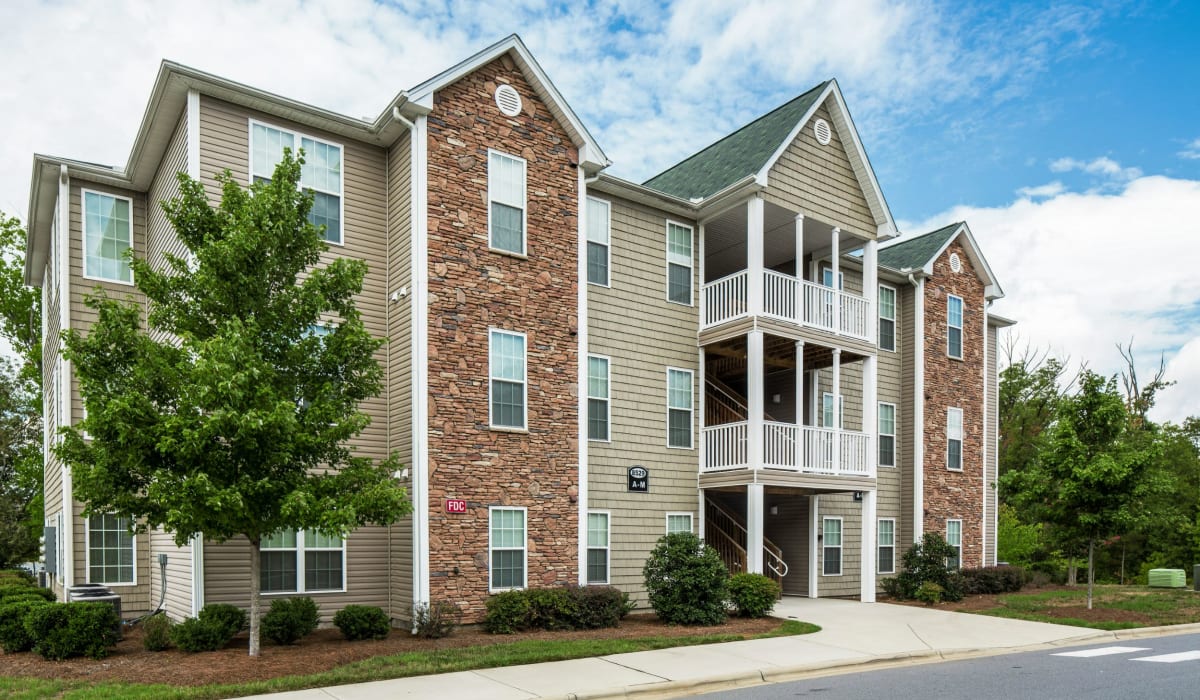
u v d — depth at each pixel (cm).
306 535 1351
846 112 1952
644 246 1808
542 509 1474
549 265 1540
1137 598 2008
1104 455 1675
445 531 1352
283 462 1008
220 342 945
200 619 1153
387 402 1460
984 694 937
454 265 1416
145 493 1181
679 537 1518
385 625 1266
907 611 1738
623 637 1297
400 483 1373
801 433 1780
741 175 1808
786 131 1836
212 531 1010
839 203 1947
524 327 1491
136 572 1468
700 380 1864
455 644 1198
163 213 1445
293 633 1188
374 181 1502
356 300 1453
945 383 2375
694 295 1889
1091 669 1102
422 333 1366
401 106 1384
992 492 2552
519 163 1520
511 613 1334
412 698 882
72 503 1426
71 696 846
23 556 3056
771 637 1332
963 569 2178
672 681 985
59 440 1572
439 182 1414
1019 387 4594
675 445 1809
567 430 1526
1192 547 3650
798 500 2092
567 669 1050
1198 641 1408
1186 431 4444
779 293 1833
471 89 1469
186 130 1323
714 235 2039
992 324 2672
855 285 2269
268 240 1052
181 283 1057
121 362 1023
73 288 1468
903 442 2305
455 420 1386
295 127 1418
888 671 1116
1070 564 2547
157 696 848
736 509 2147
